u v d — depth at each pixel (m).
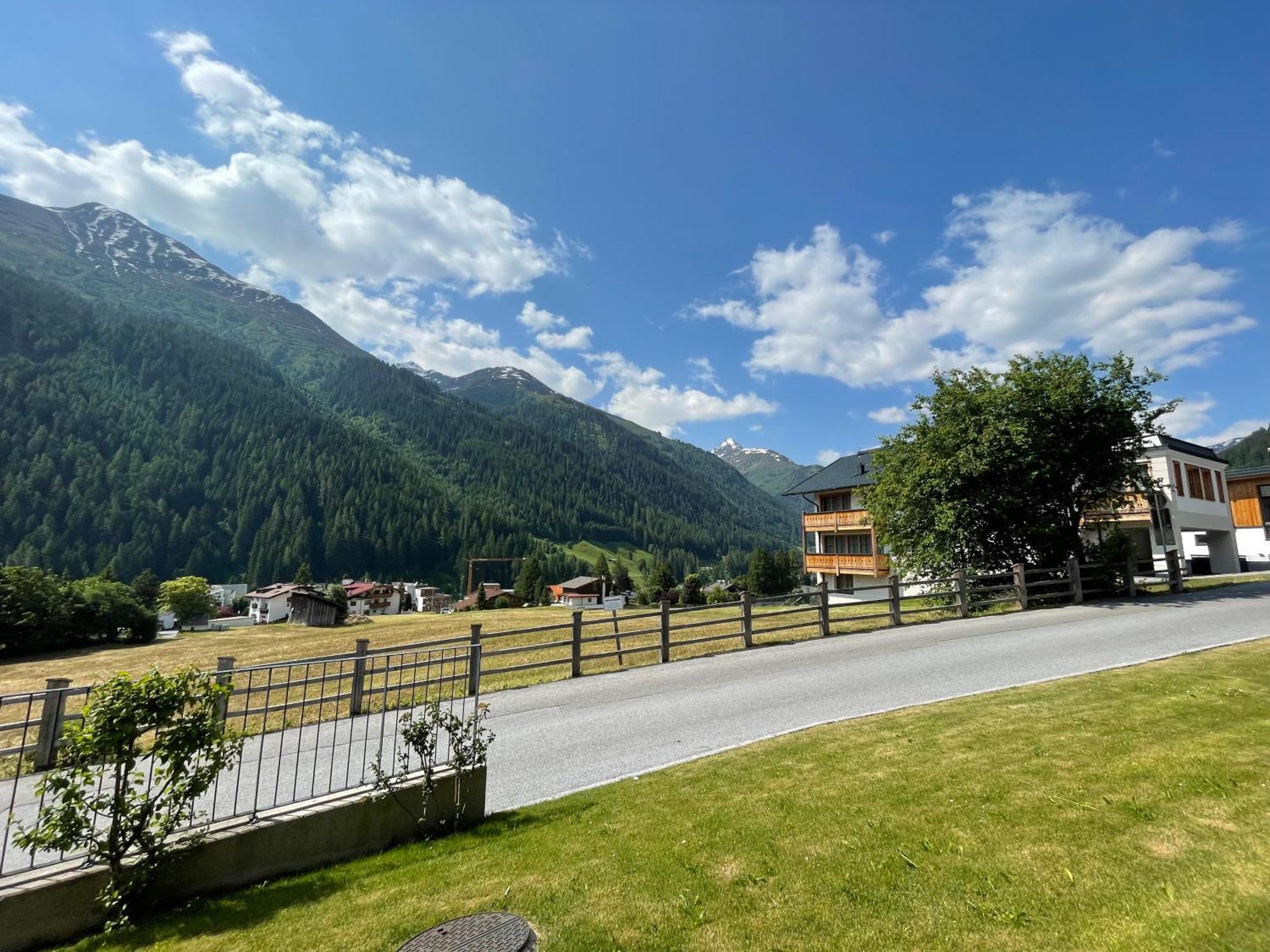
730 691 9.66
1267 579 21.05
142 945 3.49
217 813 5.41
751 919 3.36
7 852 4.77
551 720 8.62
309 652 21.86
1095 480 18.52
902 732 6.73
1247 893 3.15
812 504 43.22
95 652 28.88
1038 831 4.07
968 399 19.47
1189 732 5.81
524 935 3.36
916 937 3.07
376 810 4.84
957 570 18.27
